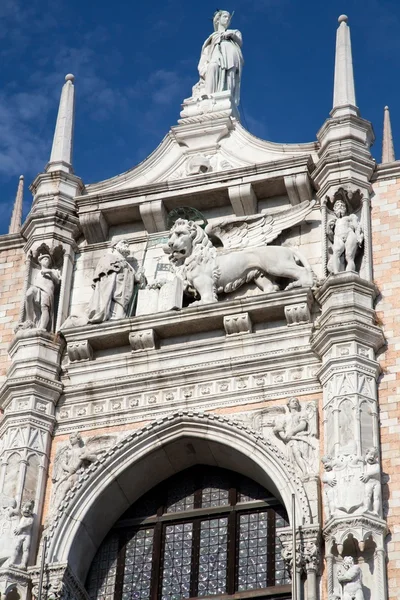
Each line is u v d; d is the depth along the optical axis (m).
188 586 26.61
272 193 30.02
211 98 32.12
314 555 24.84
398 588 24.27
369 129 29.97
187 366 27.94
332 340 26.97
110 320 28.72
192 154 31.14
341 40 31.41
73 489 27.16
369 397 26.31
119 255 29.78
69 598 26.36
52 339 29.17
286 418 26.67
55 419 28.25
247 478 27.42
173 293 28.88
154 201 30.28
